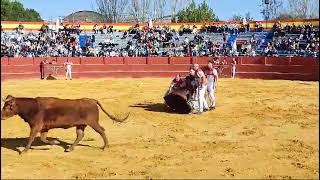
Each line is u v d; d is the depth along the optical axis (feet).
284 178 24.94
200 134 36.86
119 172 25.98
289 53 96.53
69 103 30.04
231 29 114.93
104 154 30.01
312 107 50.83
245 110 48.93
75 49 106.22
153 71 99.55
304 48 99.66
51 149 31.14
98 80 91.15
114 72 99.45
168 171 26.17
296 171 26.23
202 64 96.99
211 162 28.14
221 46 108.27
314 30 103.35
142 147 32.09
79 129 30.86
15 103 28.94
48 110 29.60
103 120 43.39
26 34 110.73
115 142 33.63
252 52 99.96
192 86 46.37
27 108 29.19
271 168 26.84
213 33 116.06
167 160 28.60
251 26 114.73
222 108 50.24
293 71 89.45
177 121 42.83
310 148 31.78
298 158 29.07
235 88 71.51
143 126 40.40
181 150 31.24
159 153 30.40
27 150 29.71
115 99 59.31
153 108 51.26
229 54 100.58
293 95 61.77
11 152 30.22
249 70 93.66
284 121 42.27
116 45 114.01
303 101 55.77
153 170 26.40
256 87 72.95
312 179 24.75
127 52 106.22
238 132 37.60
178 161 28.37
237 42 111.75
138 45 111.45
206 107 48.44
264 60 92.63
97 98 60.54
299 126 39.86
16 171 25.96
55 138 34.68
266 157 29.32
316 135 36.09
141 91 68.90
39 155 29.50
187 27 120.47
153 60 99.60
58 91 69.77
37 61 95.30
